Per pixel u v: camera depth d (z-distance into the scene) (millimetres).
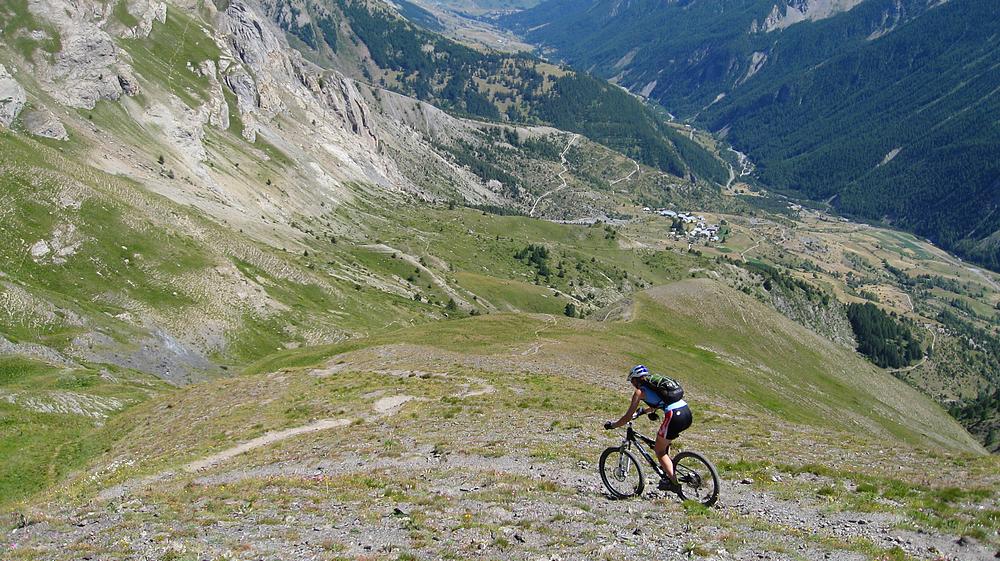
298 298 181250
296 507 23453
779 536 18344
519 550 17016
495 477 26328
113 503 26312
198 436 52281
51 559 18234
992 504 23188
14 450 61312
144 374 107125
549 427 39688
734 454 33281
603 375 71938
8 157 148875
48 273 132375
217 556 17672
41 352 97938
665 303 145500
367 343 109250
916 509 22438
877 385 149500
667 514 19953
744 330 142875
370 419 48656
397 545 18094
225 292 156500
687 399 58844
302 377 71938
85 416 72500
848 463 31781
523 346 98500
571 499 22172
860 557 16828
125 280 142000
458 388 58125
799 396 116375
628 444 21594
